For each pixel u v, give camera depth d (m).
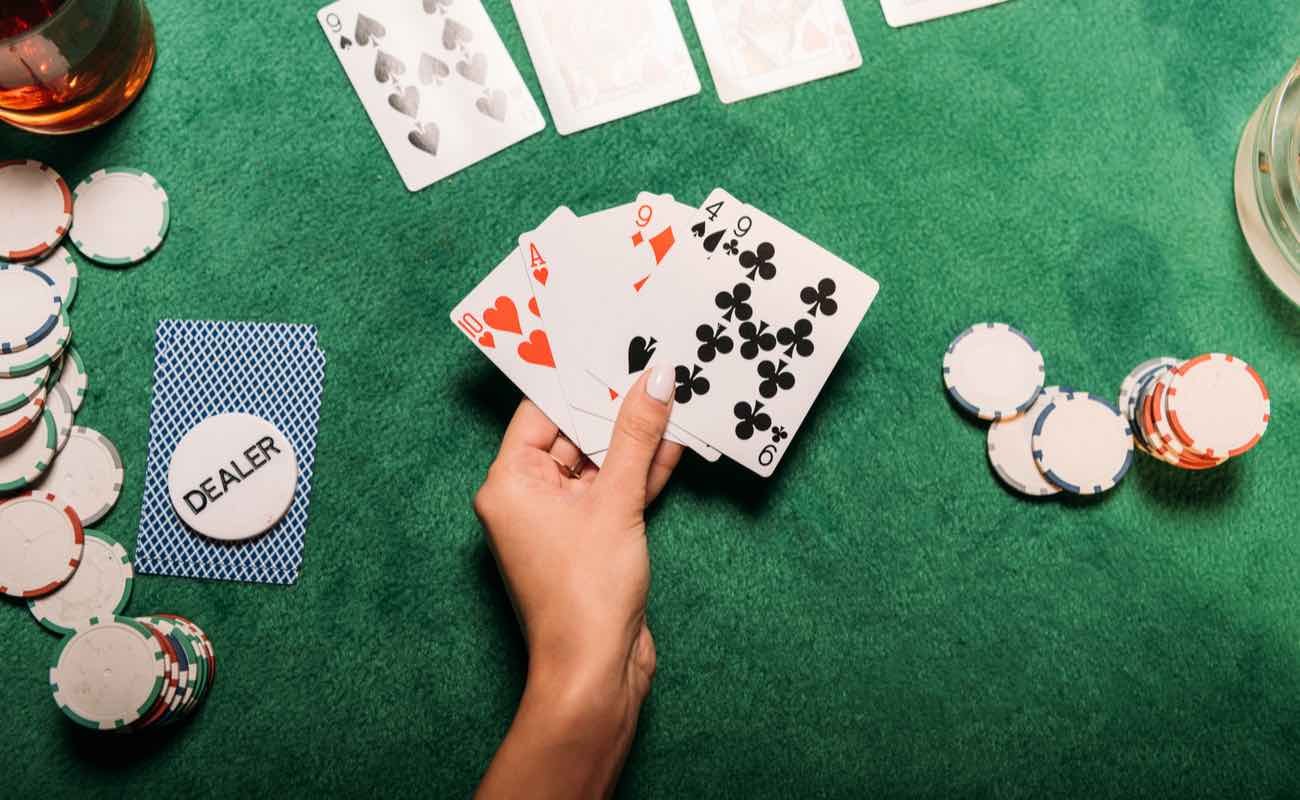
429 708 0.64
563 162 0.64
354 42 0.64
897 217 0.64
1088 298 0.64
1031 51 0.65
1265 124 0.63
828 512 0.64
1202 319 0.64
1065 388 0.64
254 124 0.65
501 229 0.64
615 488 0.57
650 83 0.64
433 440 0.64
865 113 0.65
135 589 0.64
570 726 0.54
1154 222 0.64
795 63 0.65
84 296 0.64
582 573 0.56
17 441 0.63
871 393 0.64
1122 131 0.65
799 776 0.64
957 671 0.64
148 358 0.64
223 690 0.64
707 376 0.62
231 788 0.64
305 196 0.64
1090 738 0.64
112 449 0.64
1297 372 0.64
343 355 0.64
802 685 0.64
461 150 0.64
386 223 0.64
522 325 0.62
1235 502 0.64
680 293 0.62
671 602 0.64
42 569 0.63
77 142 0.64
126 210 0.64
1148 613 0.64
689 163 0.64
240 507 0.63
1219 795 0.64
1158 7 0.65
